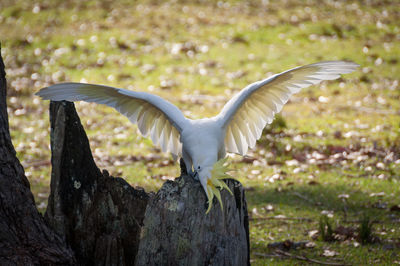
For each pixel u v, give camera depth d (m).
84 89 6.39
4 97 6.07
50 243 6.00
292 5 31.89
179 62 24.12
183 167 7.23
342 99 19.33
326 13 30.33
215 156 6.07
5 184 5.75
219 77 22.11
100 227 6.66
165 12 30.77
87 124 16.88
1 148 5.80
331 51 24.59
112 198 6.75
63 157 6.45
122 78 22.20
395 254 8.51
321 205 10.80
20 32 28.25
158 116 6.95
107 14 30.58
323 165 13.12
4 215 5.69
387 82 20.83
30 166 13.21
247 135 7.12
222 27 28.19
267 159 13.75
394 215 10.09
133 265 6.62
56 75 22.38
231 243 6.11
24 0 33.22
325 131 15.81
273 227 9.84
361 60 23.36
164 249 6.04
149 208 6.14
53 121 6.55
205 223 5.99
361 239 9.00
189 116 17.41
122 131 16.27
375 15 30.03
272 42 26.16
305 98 19.66
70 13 30.81
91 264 6.61
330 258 8.50
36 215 6.02
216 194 5.74
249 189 11.78
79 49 25.72
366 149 13.97
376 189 11.45
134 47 25.89
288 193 11.52
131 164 13.47
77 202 6.59
